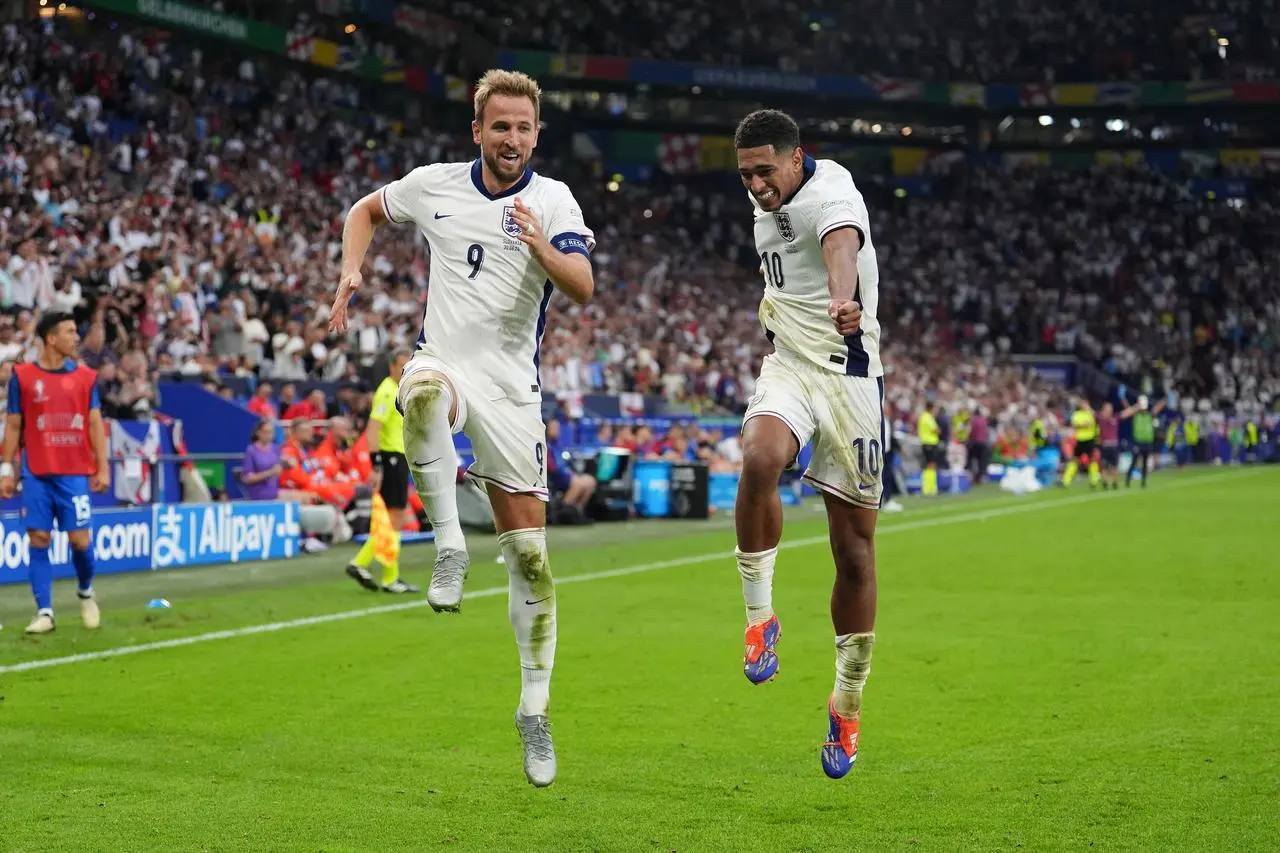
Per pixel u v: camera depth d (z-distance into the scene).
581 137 48.31
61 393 9.87
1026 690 7.77
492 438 5.18
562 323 31.02
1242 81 50.75
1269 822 5.15
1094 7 52.44
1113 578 13.41
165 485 16.39
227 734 6.70
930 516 22.42
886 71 50.59
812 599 11.79
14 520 12.91
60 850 4.86
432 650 9.13
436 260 5.31
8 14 29.28
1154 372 50.41
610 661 8.73
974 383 41.94
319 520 16.53
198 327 22.33
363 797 5.59
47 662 8.66
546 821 5.27
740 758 6.26
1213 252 54.44
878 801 5.53
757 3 48.78
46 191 23.55
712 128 49.16
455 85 41.16
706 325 39.38
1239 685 7.88
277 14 35.50
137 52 31.47
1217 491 29.41
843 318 4.91
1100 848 4.87
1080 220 54.12
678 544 17.45
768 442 5.27
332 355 23.02
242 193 29.41
